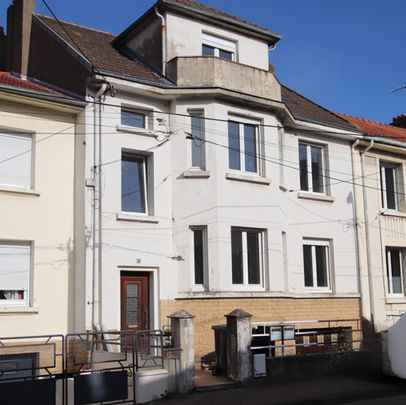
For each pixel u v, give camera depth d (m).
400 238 21.66
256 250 17.42
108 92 15.78
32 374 11.73
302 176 19.66
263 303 16.83
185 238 16.31
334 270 19.62
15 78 17.30
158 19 18.03
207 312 16.00
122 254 15.45
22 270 14.81
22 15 18.55
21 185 15.07
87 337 14.58
